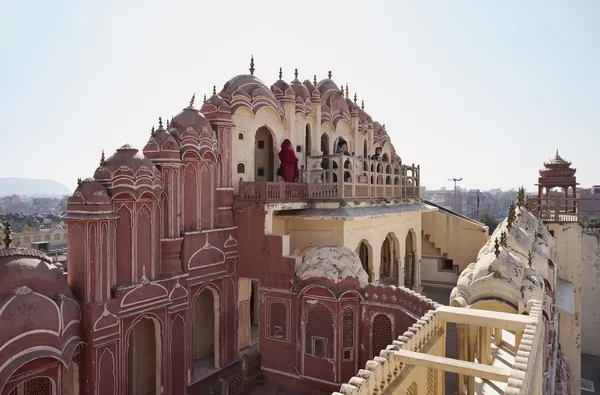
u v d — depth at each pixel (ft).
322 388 46.88
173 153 46.11
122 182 40.78
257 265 52.47
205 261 49.57
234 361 53.42
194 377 48.67
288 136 64.39
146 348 48.98
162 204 45.57
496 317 29.04
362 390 21.71
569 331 74.02
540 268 43.70
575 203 85.76
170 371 44.83
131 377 47.60
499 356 39.99
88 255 38.06
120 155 42.22
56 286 36.04
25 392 33.12
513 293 33.35
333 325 46.42
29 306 32.78
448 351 43.98
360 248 77.71
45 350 33.19
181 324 46.42
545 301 35.19
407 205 79.41
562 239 76.64
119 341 39.68
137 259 41.93
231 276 53.06
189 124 49.26
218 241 51.49
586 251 91.81
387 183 74.95
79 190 38.78
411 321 41.68
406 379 25.70
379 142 94.22
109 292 39.17
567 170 86.58
